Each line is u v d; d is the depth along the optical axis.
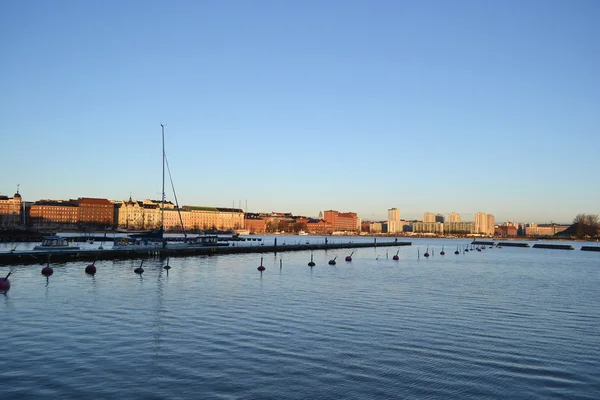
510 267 107.44
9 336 35.38
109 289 58.12
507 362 31.42
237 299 52.31
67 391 25.50
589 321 44.22
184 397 25.03
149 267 85.25
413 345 34.81
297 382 27.30
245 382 27.16
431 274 86.75
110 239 175.75
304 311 46.06
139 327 38.56
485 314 46.69
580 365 31.11
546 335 38.53
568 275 89.19
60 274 71.94
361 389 26.53
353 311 46.56
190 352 32.19
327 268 93.62
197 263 95.44
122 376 27.73
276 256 122.00
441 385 27.33
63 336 35.56
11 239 153.38
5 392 25.25
